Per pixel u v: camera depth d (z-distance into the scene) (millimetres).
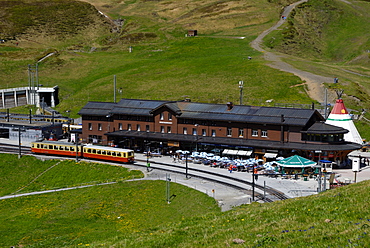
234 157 102062
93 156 109312
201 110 111812
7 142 132000
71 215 76562
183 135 110500
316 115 102188
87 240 60656
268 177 87000
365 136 118250
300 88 158750
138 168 99750
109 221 72625
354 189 47281
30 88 183625
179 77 190000
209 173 92750
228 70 191125
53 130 135875
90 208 79250
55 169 107625
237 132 104875
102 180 96062
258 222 41750
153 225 68625
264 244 33344
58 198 87000
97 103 127438
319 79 166500
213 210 70000
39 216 76500
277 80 169375
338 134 94312
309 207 43844
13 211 81125
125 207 78375
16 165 112125
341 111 104188
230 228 40969
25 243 61656
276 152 96938
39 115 152125
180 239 40500
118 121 120000
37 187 100750
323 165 90250
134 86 183750
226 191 79562
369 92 154125
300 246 31312
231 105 109688
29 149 122688
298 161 83688
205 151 107000
